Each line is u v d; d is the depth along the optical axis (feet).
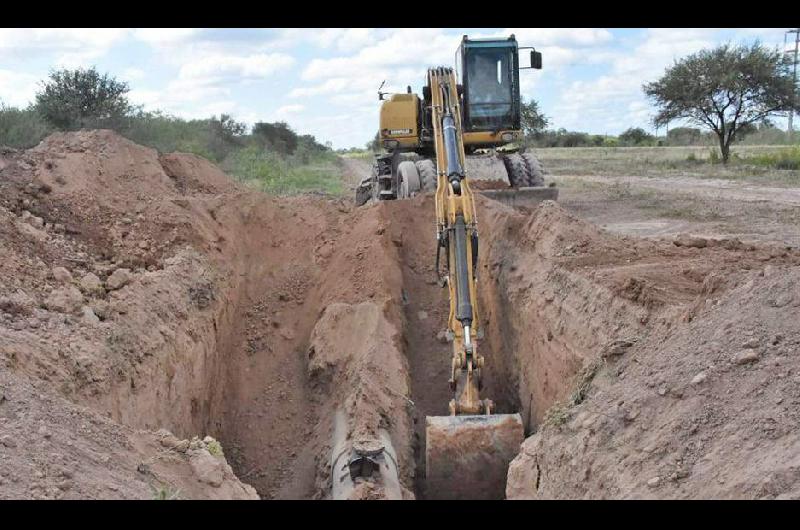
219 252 40.14
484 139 52.44
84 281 29.76
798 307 19.83
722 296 23.04
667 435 18.26
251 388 36.47
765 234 50.93
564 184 96.22
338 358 35.09
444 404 35.60
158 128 93.40
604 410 21.02
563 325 29.66
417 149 56.65
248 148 148.05
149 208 39.93
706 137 223.51
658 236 51.70
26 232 32.07
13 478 15.89
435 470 27.99
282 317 39.93
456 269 30.63
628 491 17.56
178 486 19.24
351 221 44.09
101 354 24.56
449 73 38.55
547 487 21.66
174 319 31.14
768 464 15.20
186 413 29.32
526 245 37.65
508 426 28.04
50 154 41.34
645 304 25.58
